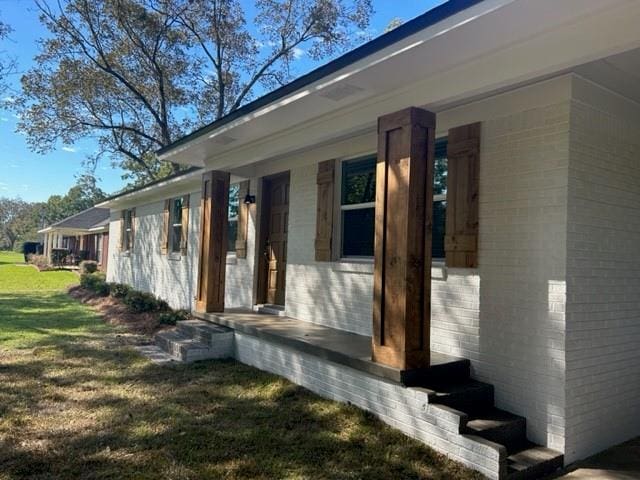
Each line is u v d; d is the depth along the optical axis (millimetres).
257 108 5141
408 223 3943
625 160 4164
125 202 14922
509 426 3709
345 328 5914
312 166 6812
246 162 6812
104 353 6598
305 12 19969
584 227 3807
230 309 7949
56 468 3213
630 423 4105
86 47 17422
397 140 4121
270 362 5703
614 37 2770
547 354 3744
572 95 3729
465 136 4469
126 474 3156
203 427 3998
